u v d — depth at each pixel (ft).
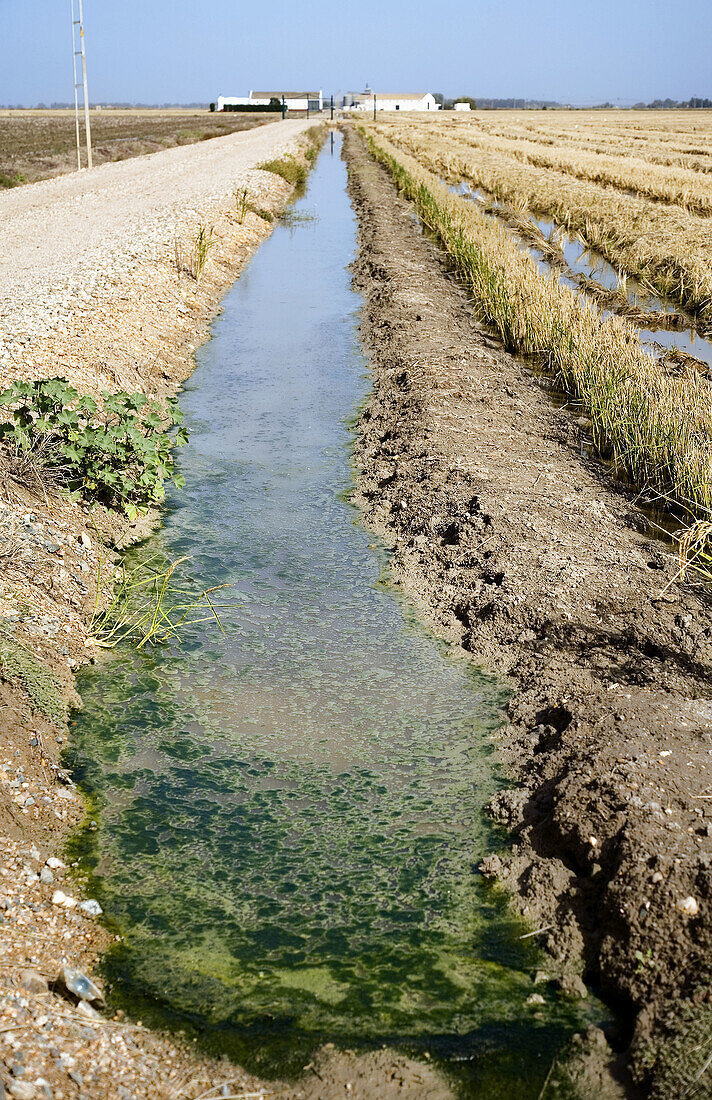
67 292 43.37
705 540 24.31
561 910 13.43
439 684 19.39
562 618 20.53
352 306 53.83
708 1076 10.20
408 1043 11.52
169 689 19.04
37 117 348.18
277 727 17.94
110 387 34.14
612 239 67.56
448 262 63.26
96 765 16.70
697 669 18.86
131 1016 11.73
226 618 21.77
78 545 23.27
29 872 13.67
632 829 13.57
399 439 31.27
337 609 22.29
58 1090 9.90
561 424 33.65
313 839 15.08
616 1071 11.00
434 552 24.22
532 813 15.37
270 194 97.96
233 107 433.07
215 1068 11.07
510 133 201.26
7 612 19.15
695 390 32.53
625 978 12.08
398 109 533.14
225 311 52.70
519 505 25.39
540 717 17.85
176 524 26.55
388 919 13.55
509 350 44.09
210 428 34.45
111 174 112.98
